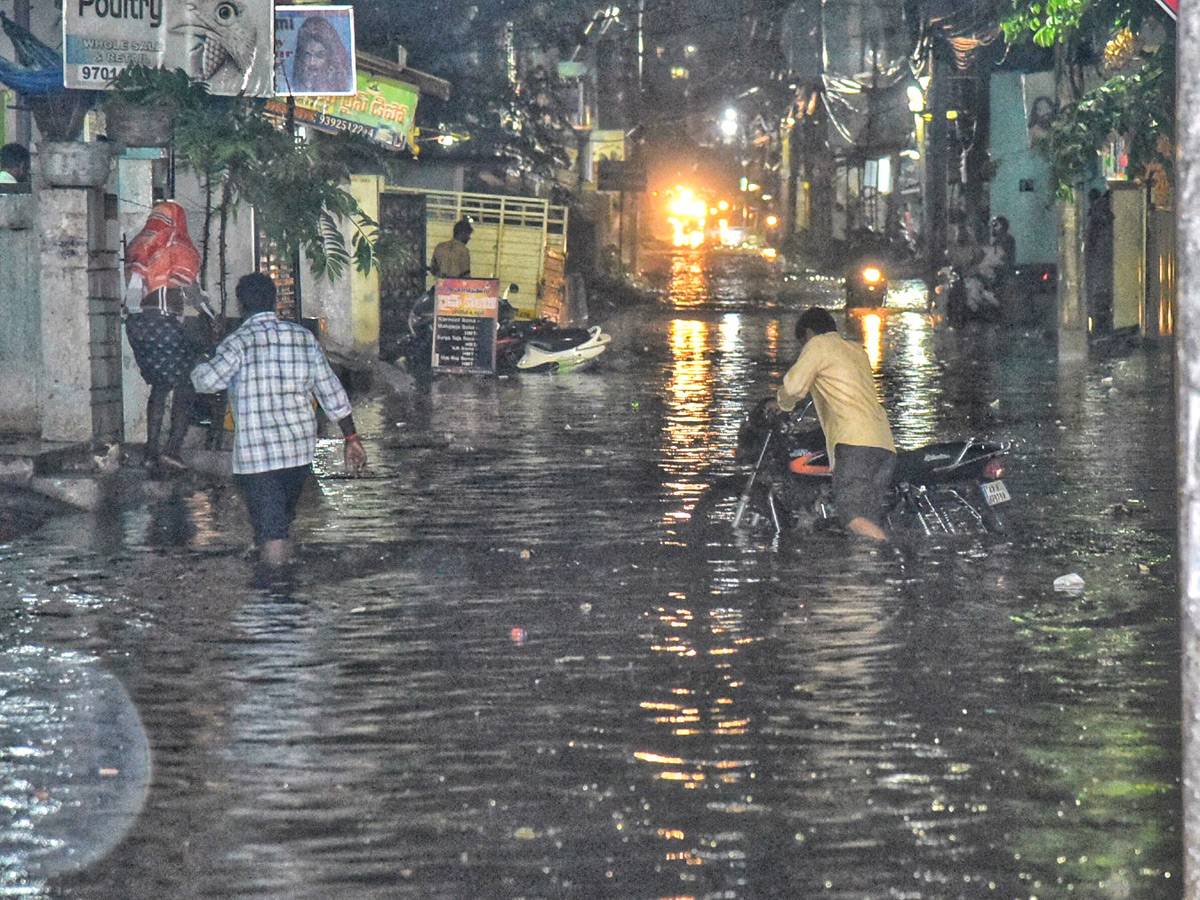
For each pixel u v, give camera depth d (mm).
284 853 12883
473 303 54094
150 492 29516
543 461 33938
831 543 24953
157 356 30125
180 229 30672
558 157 92500
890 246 131750
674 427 39562
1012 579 22469
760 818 13570
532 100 89812
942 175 90875
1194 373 8555
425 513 27828
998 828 13320
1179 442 8656
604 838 13148
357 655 18625
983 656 18516
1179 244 8594
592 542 25250
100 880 12367
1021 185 78688
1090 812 13656
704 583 22328
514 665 18203
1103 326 63594
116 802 13984
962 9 85000
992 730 15828
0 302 31688
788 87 148125
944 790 14203
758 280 120125
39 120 40969
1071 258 58438
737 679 17625
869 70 124688
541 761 15008
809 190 156250
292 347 23484
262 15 36500
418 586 22188
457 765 14906
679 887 12203
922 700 16844
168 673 17859
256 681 17562
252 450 23328
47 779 14539
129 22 35406
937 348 64188
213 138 33969
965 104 83125
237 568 23281
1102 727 15906
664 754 15188
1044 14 44938
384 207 62094
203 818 13617
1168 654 18547
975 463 25375
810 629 19766
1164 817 13531
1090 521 26703
